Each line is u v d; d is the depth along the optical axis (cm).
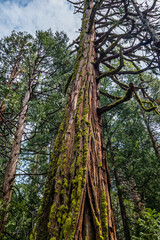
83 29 459
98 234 137
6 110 654
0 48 682
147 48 380
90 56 351
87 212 150
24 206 421
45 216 151
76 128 218
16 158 468
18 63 706
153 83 739
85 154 186
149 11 363
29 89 589
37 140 618
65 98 534
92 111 244
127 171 690
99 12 539
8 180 432
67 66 661
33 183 629
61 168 178
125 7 343
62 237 129
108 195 176
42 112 459
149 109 299
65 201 151
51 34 678
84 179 165
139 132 756
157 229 308
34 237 142
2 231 371
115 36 384
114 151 762
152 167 617
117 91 896
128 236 569
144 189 617
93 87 284
